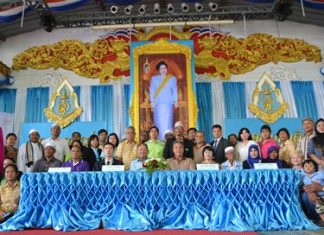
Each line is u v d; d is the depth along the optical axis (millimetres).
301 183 4105
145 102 7465
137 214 3553
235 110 7703
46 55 8227
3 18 7320
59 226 3477
